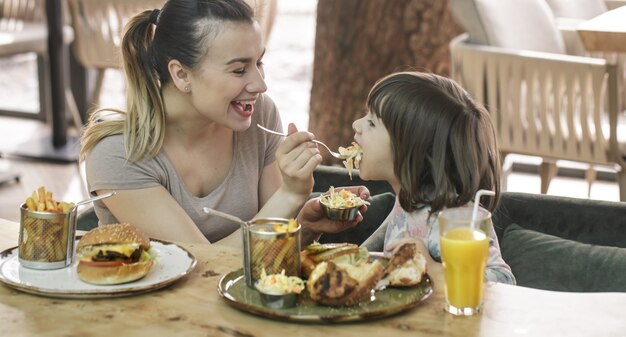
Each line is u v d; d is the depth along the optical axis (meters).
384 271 1.57
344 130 4.12
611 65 3.22
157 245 1.77
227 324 1.45
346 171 2.52
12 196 4.51
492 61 3.39
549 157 3.43
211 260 1.72
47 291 1.53
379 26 3.96
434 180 1.88
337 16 4.02
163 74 2.01
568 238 2.27
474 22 3.58
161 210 2.05
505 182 3.80
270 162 2.34
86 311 1.50
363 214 2.41
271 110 2.33
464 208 1.55
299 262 1.58
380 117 1.92
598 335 1.43
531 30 3.73
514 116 3.43
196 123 2.09
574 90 3.31
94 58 4.52
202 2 1.94
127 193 2.05
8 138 5.41
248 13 1.98
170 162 2.10
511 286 1.62
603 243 2.24
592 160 3.36
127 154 2.04
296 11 6.55
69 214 1.65
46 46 5.07
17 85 5.80
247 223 1.59
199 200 2.15
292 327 1.45
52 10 4.95
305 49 6.39
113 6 4.43
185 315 1.48
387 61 4.00
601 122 3.30
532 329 1.45
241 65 1.96
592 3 4.20
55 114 5.18
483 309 1.52
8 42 4.82
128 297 1.55
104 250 1.59
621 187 3.37
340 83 4.08
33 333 1.42
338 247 1.64
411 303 1.49
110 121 2.08
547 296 1.58
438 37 3.92
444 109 1.88
